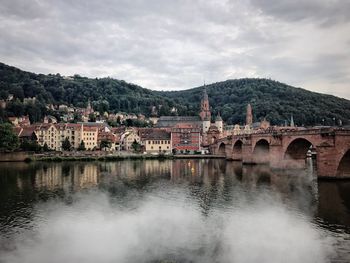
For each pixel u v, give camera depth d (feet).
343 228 162.30
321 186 264.11
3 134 554.46
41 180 321.93
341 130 276.00
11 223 174.60
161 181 316.60
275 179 317.83
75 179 330.13
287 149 381.60
